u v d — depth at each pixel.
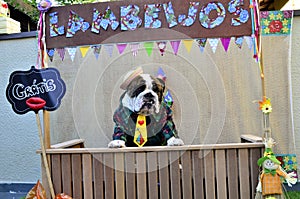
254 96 3.33
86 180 2.48
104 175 2.47
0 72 3.65
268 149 2.30
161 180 2.41
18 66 3.63
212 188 2.40
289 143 3.25
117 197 2.44
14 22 3.73
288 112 3.27
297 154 3.32
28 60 3.61
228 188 2.40
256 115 3.33
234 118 3.36
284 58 3.23
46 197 2.48
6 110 3.66
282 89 3.27
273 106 3.28
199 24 2.45
